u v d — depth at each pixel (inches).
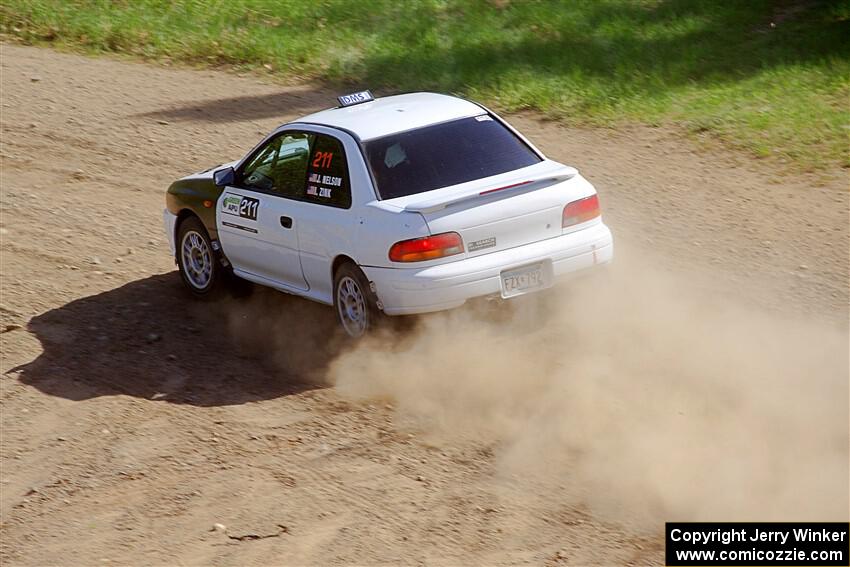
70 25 3225.9
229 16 3272.6
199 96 2618.1
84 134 2363.4
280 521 972.6
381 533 932.6
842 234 1547.7
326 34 3070.9
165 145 2260.1
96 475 1099.3
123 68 2898.6
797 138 1994.3
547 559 865.5
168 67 2901.1
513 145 1286.9
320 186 1283.2
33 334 1457.9
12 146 2314.2
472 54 2778.1
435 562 880.9
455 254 1162.0
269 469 1065.5
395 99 1409.9
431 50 2844.5
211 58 2942.9
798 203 1695.4
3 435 1201.4
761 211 1676.9
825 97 2246.6
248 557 922.7
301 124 1354.6
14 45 3147.1
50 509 1047.0
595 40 2871.6
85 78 2812.5
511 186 1172.5
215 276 1487.5
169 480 1071.0
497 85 2509.8
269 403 1205.1
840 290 1357.0
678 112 2239.2
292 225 1307.8
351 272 1236.5
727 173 1873.8
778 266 1454.2
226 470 1075.3
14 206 1966.0
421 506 965.8
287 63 2834.6
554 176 1193.4
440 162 1243.2
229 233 1430.9
